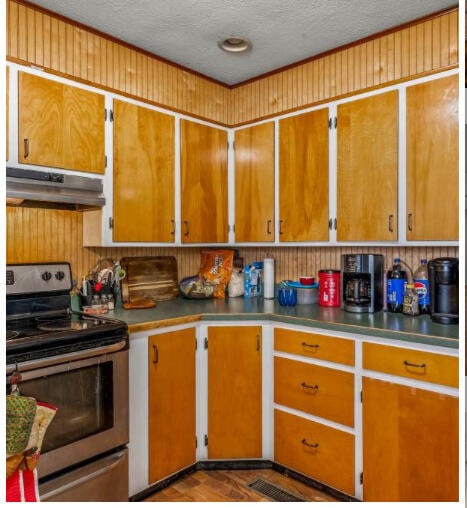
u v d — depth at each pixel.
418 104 2.07
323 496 2.06
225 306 2.54
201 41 2.37
